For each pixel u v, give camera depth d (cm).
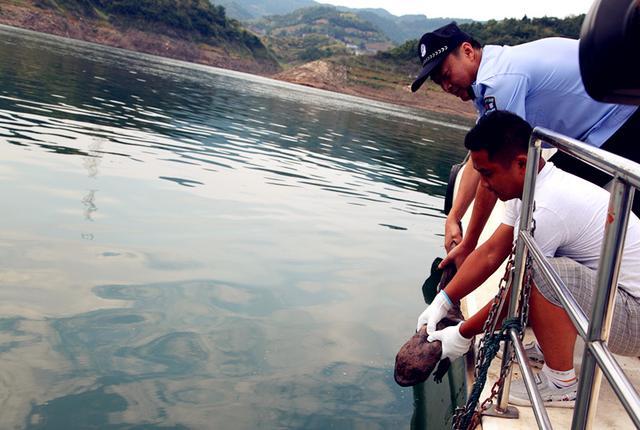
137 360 229
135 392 207
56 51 2945
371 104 4322
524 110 252
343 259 408
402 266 415
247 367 237
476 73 267
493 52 260
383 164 965
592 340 123
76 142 682
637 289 184
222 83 3088
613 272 117
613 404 201
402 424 213
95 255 335
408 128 2122
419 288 371
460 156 1389
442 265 312
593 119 257
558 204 188
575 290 184
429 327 221
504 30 8462
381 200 652
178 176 589
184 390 213
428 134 2002
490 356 184
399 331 298
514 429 186
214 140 902
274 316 292
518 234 185
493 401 204
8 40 3012
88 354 228
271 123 1340
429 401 235
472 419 192
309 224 489
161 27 10250
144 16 10162
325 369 246
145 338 248
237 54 11581
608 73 72
